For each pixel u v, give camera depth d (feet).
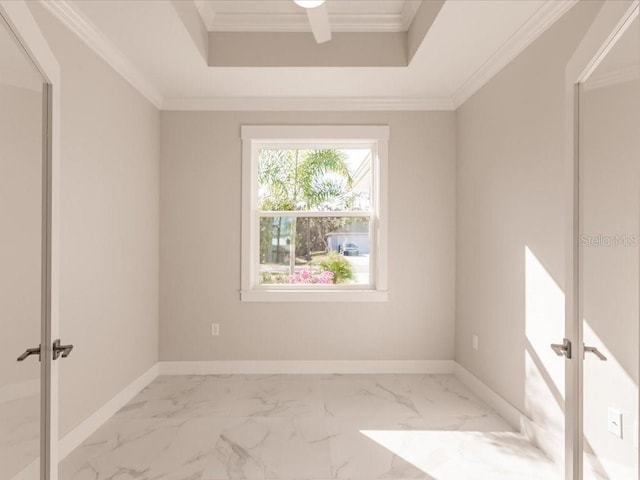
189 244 12.37
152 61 9.74
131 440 8.11
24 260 4.34
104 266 8.93
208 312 12.39
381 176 12.37
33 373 4.54
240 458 7.43
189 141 12.35
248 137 12.33
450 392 10.78
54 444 4.92
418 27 9.09
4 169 3.95
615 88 3.86
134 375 10.55
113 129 9.33
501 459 7.45
